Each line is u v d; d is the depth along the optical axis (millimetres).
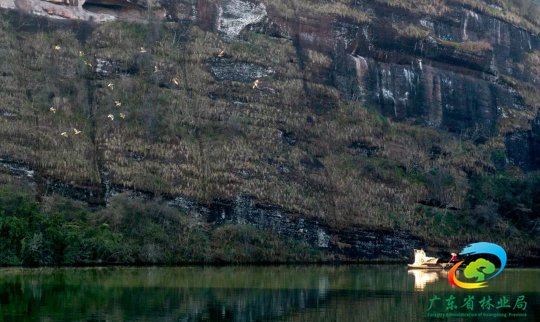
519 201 108625
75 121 95188
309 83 111938
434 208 104312
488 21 138625
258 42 112438
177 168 94000
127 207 85875
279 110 105500
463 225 103625
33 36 102875
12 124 90688
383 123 113562
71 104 97062
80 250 78750
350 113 111750
